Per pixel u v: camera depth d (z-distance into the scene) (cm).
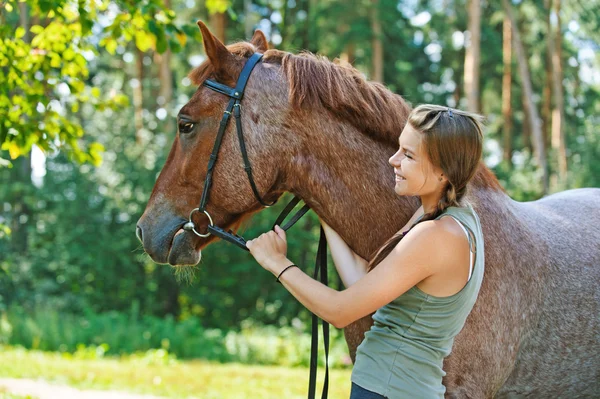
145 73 2666
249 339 1421
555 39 2623
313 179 254
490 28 2777
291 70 253
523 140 2825
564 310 269
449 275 206
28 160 2070
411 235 207
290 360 1299
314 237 1708
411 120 213
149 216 265
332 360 1262
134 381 891
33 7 432
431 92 3020
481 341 244
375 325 226
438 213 212
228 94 254
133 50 2323
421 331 211
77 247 1750
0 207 2034
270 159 253
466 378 243
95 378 892
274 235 236
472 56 1847
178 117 262
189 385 889
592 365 276
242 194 255
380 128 254
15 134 437
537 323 264
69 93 475
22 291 1783
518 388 268
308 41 2486
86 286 1820
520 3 2673
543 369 268
